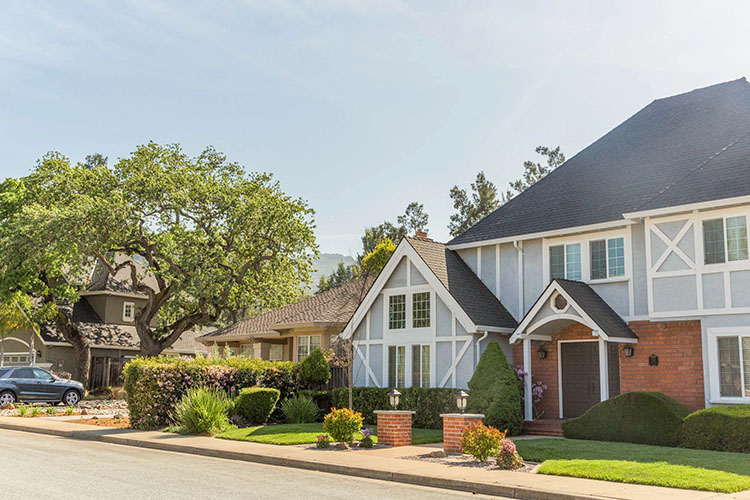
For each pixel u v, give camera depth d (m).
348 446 15.96
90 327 42.62
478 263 24.44
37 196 36.78
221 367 22.92
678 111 24.39
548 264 22.30
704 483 10.42
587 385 20.81
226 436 18.39
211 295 34.66
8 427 22.06
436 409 21.02
